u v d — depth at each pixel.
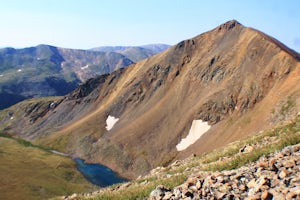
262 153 17.59
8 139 182.38
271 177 12.20
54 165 124.50
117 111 199.62
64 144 191.62
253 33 157.75
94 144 176.38
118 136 169.75
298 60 128.38
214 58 169.75
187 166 27.03
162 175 26.56
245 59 145.38
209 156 29.73
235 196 11.98
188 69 182.00
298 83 107.38
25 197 79.56
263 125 103.00
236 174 13.89
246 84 132.75
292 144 17.50
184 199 13.20
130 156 150.88
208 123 138.62
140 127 166.75
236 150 26.17
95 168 147.38
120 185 27.83
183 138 144.25
